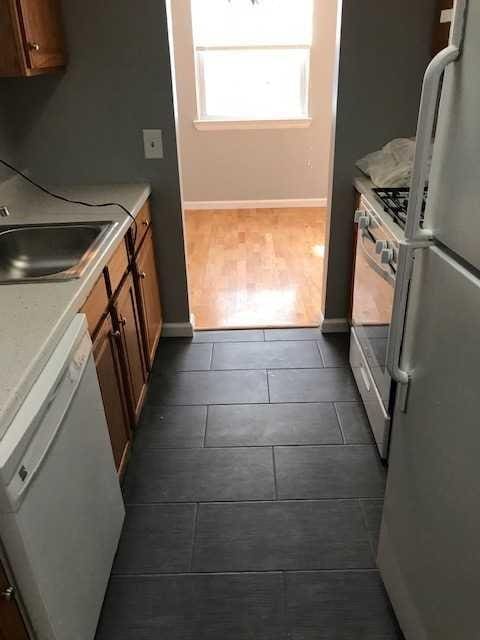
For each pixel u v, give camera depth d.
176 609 1.54
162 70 2.45
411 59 2.43
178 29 4.89
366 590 1.58
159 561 1.68
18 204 2.34
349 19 2.36
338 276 2.90
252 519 1.83
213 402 2.46
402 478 1.33
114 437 1.82
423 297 1.13
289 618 1.50
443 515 1.09
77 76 2.47
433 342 1.09
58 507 1.14
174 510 1.87
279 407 2.41
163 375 2.68
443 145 1.00
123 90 2.50
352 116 2.54
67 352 1.23
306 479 1.99
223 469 2.05
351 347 2.65
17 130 2.57
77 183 2.69
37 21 2.03
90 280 1.52
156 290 2.82
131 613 1.53
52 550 1.10
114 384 1.83
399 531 1.38
